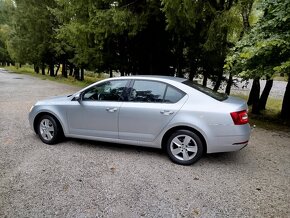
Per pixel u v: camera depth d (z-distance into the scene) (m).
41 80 24.53
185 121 4.65
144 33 13.04
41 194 3.73
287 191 3.98
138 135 5.07
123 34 13.14
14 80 23.81
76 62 21.14
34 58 32.12
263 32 7.15
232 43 11.10
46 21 28.09
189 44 12.80
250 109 12.91
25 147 5.60
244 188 4.04
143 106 4.95
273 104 15.76
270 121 9.91
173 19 9.88
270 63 6.97
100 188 3.93
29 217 3.23
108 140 5.36
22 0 29.89
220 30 10.02
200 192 3.88
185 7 9.12
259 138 6.98
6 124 7.50
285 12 6.39
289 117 10.67
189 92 4.80
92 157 5.10
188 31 11.18
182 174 4.45
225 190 3.96
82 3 12.34
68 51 25.11
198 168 4.70
